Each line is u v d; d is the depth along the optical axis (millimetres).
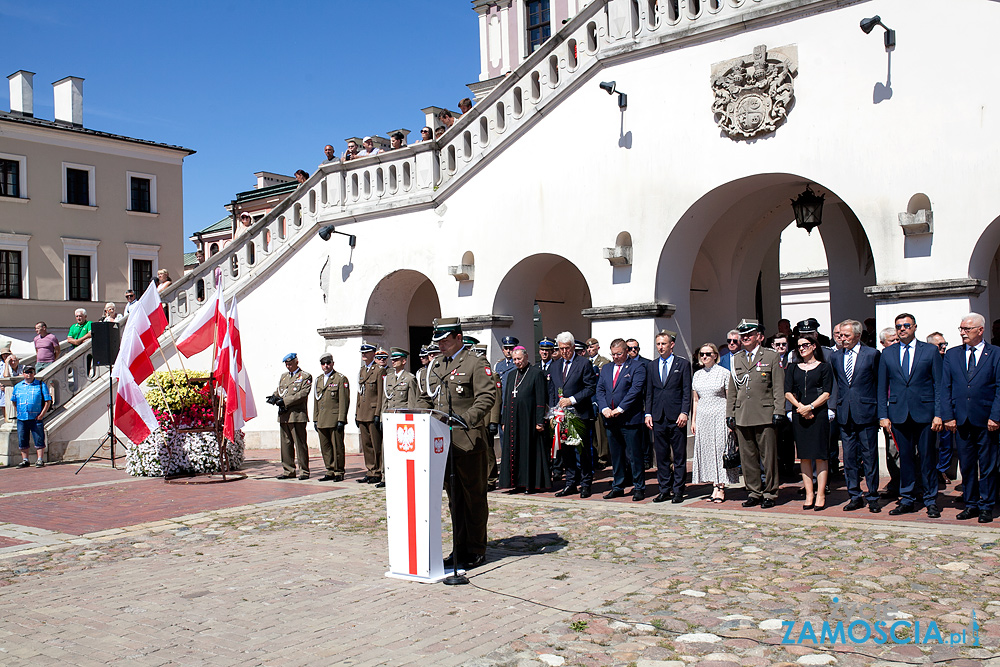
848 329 8859
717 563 6938
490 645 5098
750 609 5629
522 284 14344
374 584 6562
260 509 10336
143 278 32469
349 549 7883
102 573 7285
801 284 19844
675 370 9891
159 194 33000
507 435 11055
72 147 30406
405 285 16219
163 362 17500
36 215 29328
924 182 10117
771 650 4875
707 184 11734
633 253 12383
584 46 12914
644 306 12102
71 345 19469
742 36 11438
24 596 6566
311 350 16641
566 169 13133
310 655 4996
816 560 6867
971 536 7371
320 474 13555
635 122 12391
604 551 7570
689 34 11797
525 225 13602
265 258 17266
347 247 16078
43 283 29453
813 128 10891
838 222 16312
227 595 6363
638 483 10148
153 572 7246
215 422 13820
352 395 15961
